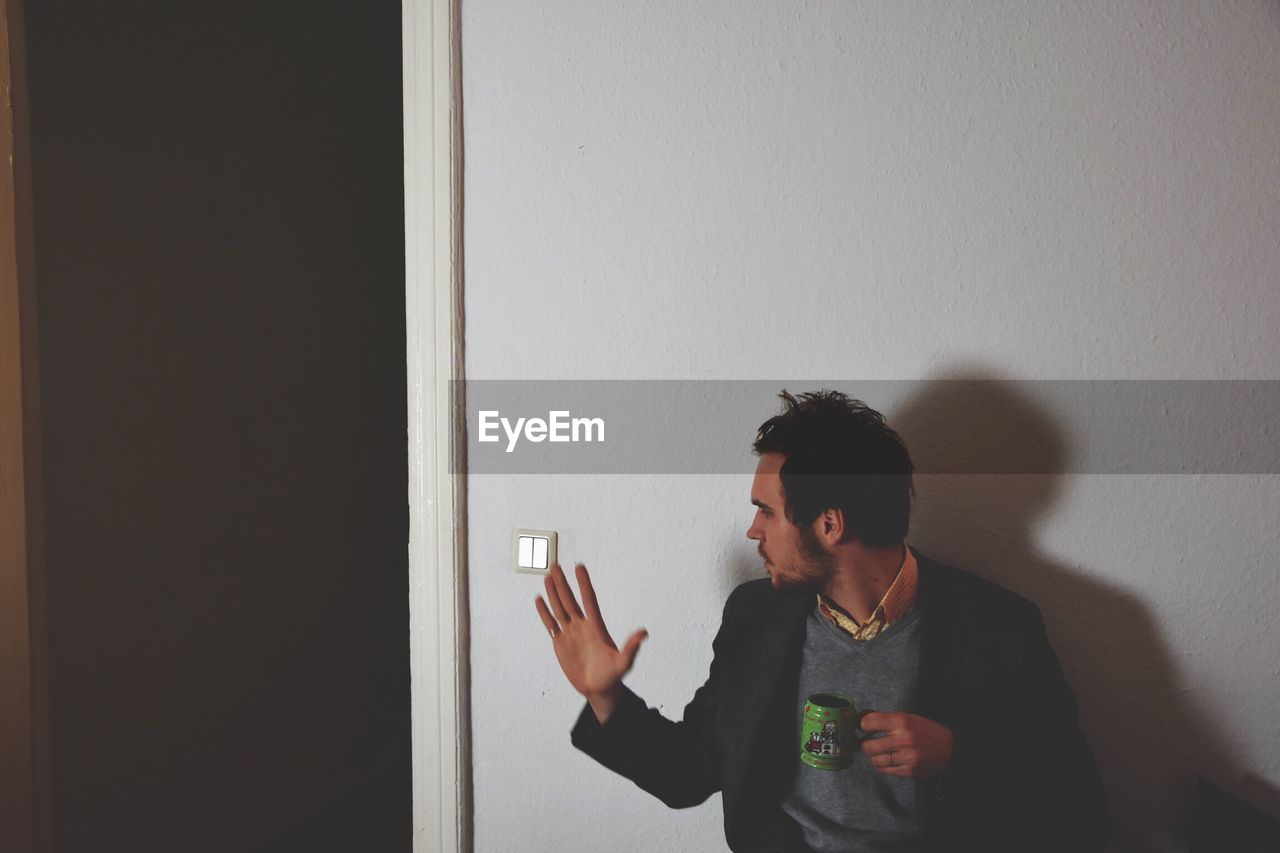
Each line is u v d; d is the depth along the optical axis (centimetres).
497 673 127
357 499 237
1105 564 104
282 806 213
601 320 118
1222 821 99
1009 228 104
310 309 218
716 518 116
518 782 127
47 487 157
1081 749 104
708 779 117
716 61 112
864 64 107
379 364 245
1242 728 102
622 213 117
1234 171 98
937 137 105
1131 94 100
